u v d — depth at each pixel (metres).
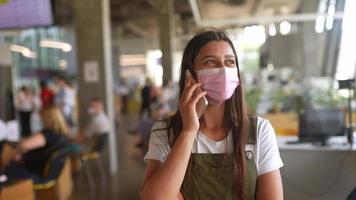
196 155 1.11
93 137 5.25
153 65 23.50
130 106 18.27
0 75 6.52
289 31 8.09
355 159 2.63
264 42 9.36
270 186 1.12
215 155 1.11
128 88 19.62
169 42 13.27
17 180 3.04
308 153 2.69
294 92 5.99
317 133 2.87
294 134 3.99
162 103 8.90
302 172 2.70
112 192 4.57
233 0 4.92
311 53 7.93
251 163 1.11
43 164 3.58
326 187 2.68
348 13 5.55
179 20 17.72
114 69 19.36
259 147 1.13
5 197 2.78
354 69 5.57
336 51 7.46
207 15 5.70
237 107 1.14
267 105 5.64
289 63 8.12
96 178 5.29
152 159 1.13
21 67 14.20
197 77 1.11
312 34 7.84
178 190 1.02
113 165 5.67
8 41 7.89
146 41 23.44
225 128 1.14
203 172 1.10
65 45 15.46
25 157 3.61
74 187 4.83
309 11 5.88
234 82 1.11
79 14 5.65
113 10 16.72
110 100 5.73
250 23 6.12
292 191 2.70
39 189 3.49
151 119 6.07
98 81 5.65
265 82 7.53
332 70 7.77
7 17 5.01
